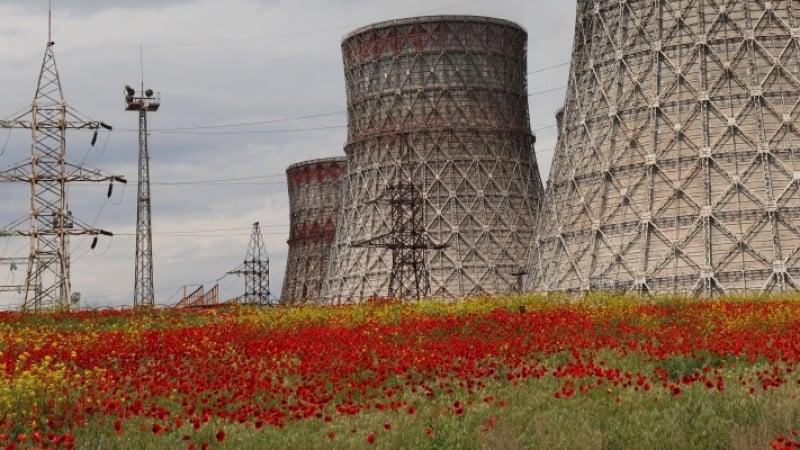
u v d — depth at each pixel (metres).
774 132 62.91
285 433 21.03
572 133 72.25
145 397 24.95
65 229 76.62
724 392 22.94
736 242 61.81
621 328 35.03
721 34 64.94
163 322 47.03
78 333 39.66
